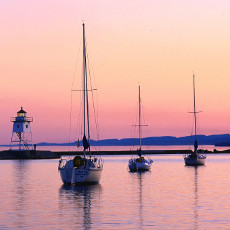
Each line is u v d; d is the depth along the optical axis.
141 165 187.75
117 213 73.94
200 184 124.00
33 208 79.88
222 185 120.38
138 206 81.56
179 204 83.75
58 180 143.00
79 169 118.94
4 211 76.50
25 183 131.50
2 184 128.50
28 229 61.25
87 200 90.44
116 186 118.88
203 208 78.69
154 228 61.72
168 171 185.62
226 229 60.94
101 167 124.50
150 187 116.00
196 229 61.00
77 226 63.25
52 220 67.88
